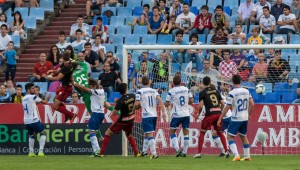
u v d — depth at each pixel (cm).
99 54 6688
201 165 4388
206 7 6819
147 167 4247
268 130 5672
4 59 6781
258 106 5675
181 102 5184
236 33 6562
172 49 5666
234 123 4731
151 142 5106
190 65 5828
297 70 5856
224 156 5269
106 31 7025
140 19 7125
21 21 7194
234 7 7131
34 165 4488
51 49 6600
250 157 5231
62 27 7375
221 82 5781
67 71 5275
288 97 5803
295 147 5653
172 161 4772
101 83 6234
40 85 6519
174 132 5262
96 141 5319
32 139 5494
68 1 7619
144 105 5125
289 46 5541
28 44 7206
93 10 7425
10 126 5750
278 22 6762
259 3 6938
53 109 5603
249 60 5841
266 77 5838
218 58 5812
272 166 4300
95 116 5291
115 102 5588
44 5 7450
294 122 5650
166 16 7012
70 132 5691
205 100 5122
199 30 6806
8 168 4266
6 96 6169
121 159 5012
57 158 5209
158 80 5806
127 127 5219
